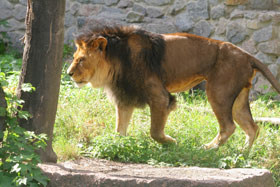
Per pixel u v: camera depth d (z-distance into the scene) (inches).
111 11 768.9
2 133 302.5
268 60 677.3
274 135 456.8
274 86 441.1
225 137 433.7
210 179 289.9
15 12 817.5
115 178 287.9
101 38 407.5
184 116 518.3
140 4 752.3
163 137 422.0
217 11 708.0
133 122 475.8
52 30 330.0
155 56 422.9
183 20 729.6
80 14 784.9
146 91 419.8
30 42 331.3
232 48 442.0
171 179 285.1
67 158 381.1
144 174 320.8
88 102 531.2
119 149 396.8
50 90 334.0
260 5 689.6
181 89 454.3
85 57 408.8
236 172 324.5
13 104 333.4
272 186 326.6
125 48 418.0
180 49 433.7
